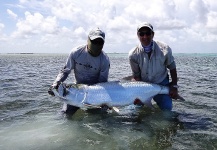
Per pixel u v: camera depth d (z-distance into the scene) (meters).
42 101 2.62
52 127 1.83
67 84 1.98
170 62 2.26
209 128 1.83
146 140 1.60
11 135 1.66
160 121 2.01
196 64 11.11
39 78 4.76
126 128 1.83
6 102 2.55
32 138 1.62
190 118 2.07
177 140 1.60
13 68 7.79
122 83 2.05
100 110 2.29
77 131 1.75
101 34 2.01
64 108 2.17
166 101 2.32
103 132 1.75
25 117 2.06
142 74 2.34
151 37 2.16
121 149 1.47
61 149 1.46
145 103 2.12
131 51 2.31
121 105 2.05
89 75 2.19
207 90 3.34
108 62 2.18
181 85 3.81
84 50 2.12
